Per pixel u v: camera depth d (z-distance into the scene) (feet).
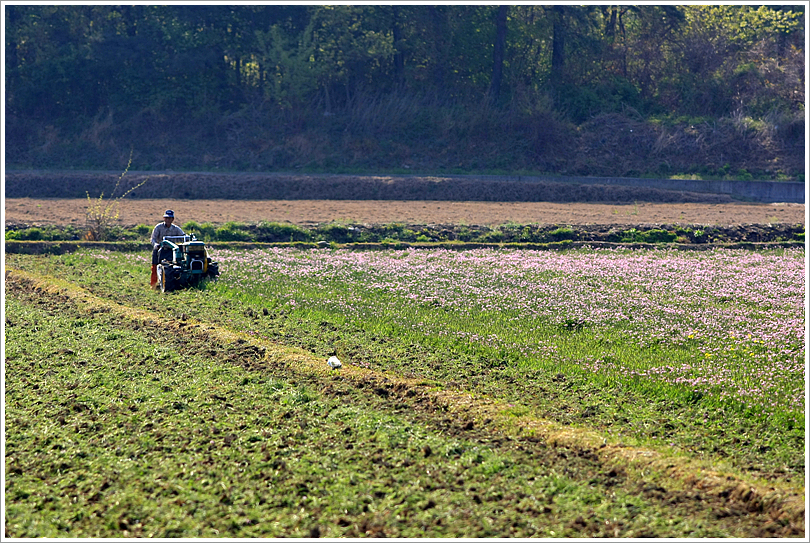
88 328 181.98
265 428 118.01
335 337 174.60
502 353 158.92
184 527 88.63
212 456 107.45
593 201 511.81
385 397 133.18
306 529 88.12
